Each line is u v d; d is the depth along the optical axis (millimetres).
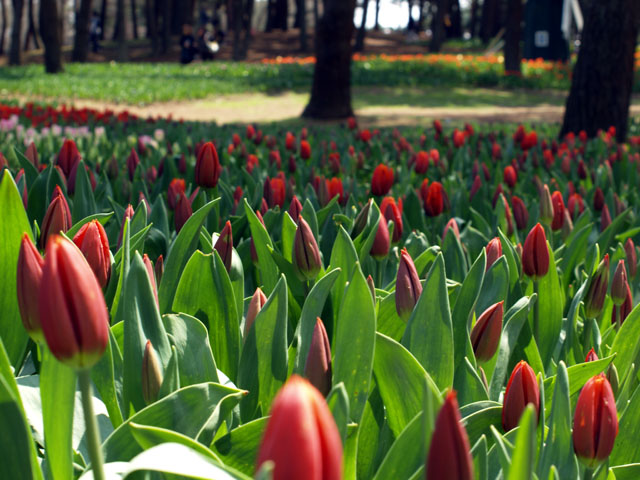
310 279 2033
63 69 32656
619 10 10844
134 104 23891
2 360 1182
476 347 1676
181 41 40844
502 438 1288
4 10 56188
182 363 1562
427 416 952
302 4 49219
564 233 3352
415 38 57844
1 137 6602
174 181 3117
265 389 1636
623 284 2277
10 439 1075
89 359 993
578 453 1278
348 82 19203
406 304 1741
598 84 11102
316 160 6301
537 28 35938
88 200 2816
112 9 78312
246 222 2924
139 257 1492
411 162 5867
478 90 28656
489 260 2145
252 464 1331
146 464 963
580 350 2129
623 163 5723
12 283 1613
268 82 28031
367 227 2629
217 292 1826
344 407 1122
